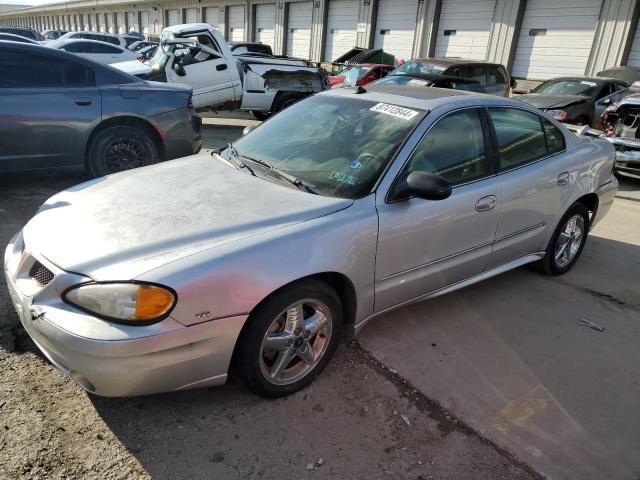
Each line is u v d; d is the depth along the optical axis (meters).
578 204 4.30
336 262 2.60
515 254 3.86
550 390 2.91
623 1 14.33
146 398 2.60
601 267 4.75
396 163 2.93
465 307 3.79
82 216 2.65
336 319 2.79
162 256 2.27
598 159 4.41
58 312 2.20
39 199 5.39
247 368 2.48
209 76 10.43
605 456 2.45
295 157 3.21
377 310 3.03
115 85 5.68
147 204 2.73
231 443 2.37
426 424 2.58
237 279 2.29
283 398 2.69
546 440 2.53
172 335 2.17
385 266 2.90
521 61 17.03
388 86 3.93
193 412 2.54
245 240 2.40
